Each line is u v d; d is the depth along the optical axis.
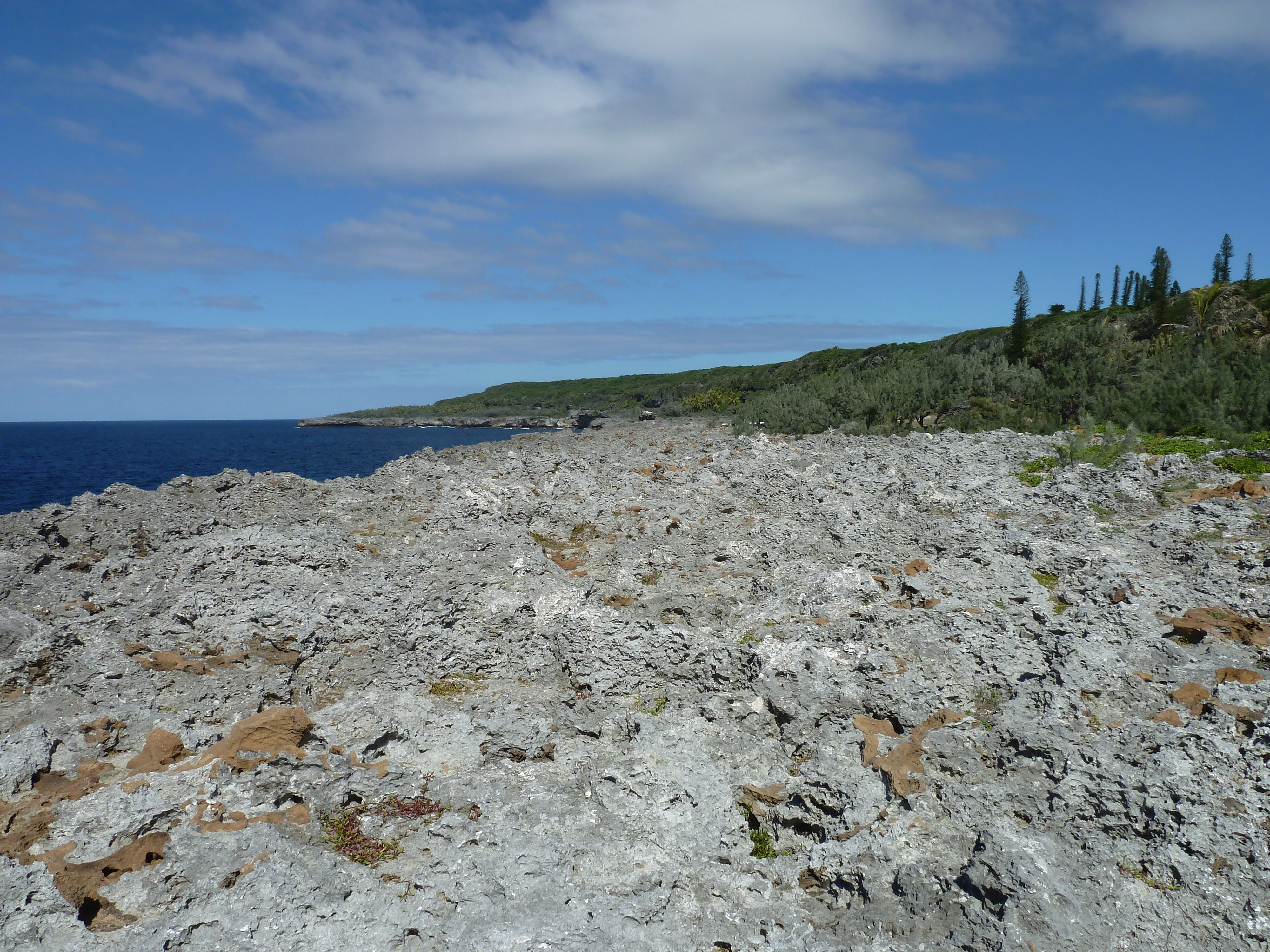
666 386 142.75
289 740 6.62
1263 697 6.82
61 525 12.39
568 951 4.90
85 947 4.75
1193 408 23.56
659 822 6.24
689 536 12.87
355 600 8.75
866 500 14.77
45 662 7.59
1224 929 4.89
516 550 10.80
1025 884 5.06
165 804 5.79
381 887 5.38
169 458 67.88
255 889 5.19
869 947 5.03
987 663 7.88
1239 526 12.31
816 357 90.38
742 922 5.31
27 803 5.86
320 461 61.31
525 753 7.00
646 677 8.07
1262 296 47.53
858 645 8.12
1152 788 5.82
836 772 6.43
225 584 9.20
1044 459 19.06
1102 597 9.62
